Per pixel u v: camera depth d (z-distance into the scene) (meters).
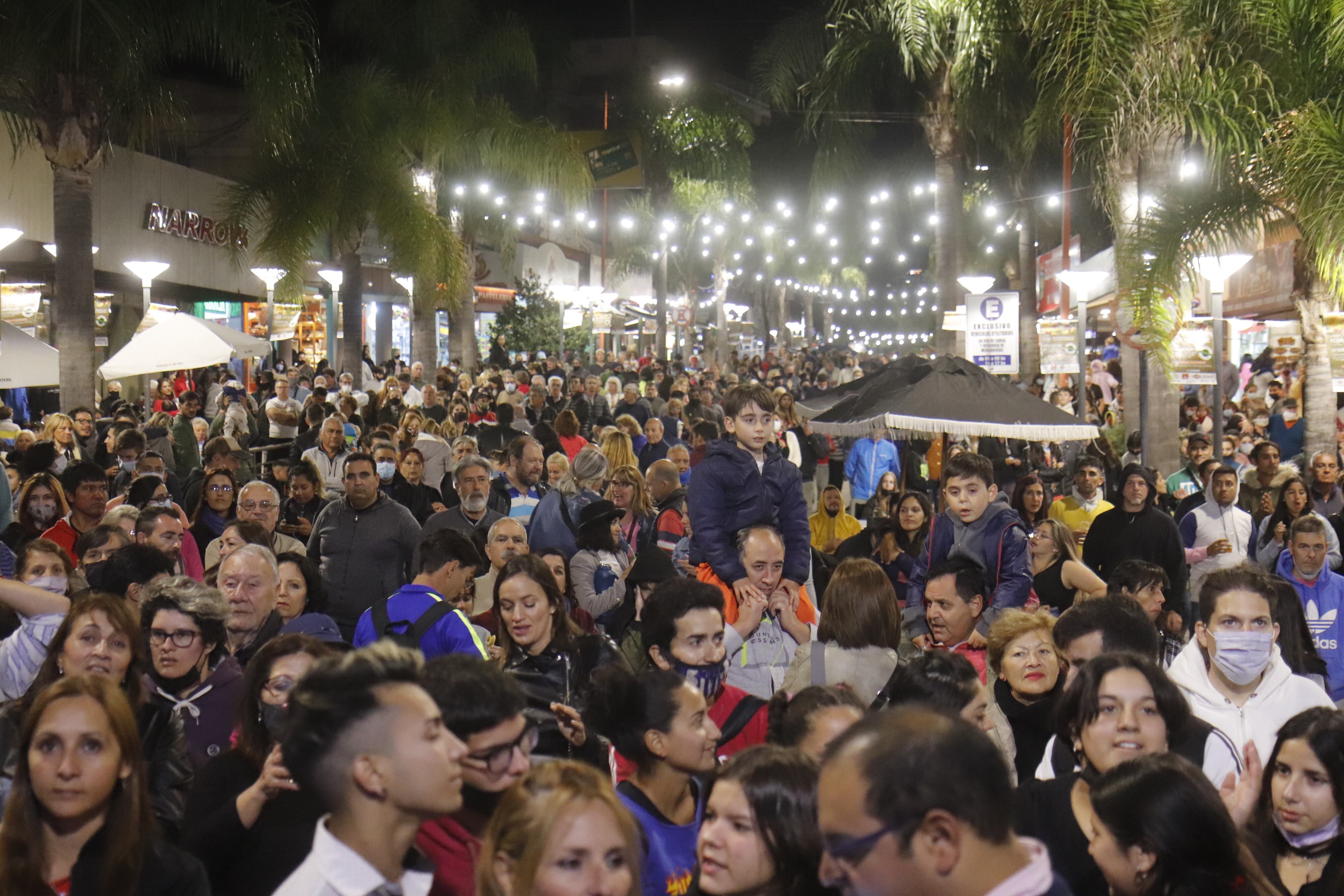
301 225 24.33
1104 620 5.05
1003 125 26.12
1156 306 13.52
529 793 2.99
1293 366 22.17
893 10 23.78
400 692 2.91
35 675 5.61
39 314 20.55
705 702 4.30
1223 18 14.30
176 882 3.59
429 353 28.52
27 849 3.47
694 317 57.31
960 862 2.19
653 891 3.95
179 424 15.60
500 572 5.89
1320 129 12.85
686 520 9.51
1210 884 3.19
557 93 38.16
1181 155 15.67
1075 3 15.02
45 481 9.08
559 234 56.31
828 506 12.63
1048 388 26.25
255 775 4.30
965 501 7.50
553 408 23.23
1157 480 13.72
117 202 24.94
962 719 2.35
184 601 5.14
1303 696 5.24
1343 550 10.31
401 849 2.92
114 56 16.31
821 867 2.50
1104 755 3.98
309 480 11.09
